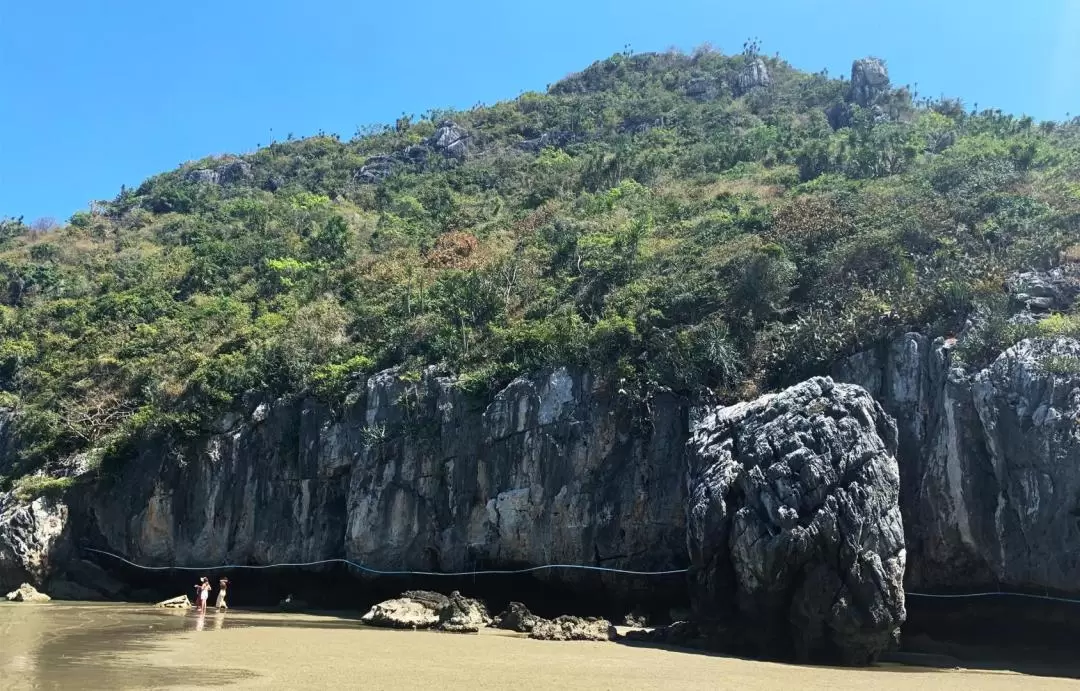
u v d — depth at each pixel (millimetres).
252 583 44531
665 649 26500
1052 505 26281
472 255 60125
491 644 26453
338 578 42156
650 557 34750
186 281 72562
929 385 31281
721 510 26891
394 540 40250
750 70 119250
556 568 36344
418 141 118312
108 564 47125
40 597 42219
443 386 41531
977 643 28672
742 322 38438
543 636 28609
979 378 28875
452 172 95688
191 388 49938
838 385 28359
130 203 110312
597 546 35531
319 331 51750
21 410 56125
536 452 37531
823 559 25156
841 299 37438
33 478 49312
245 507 45000
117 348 60750
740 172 71188
